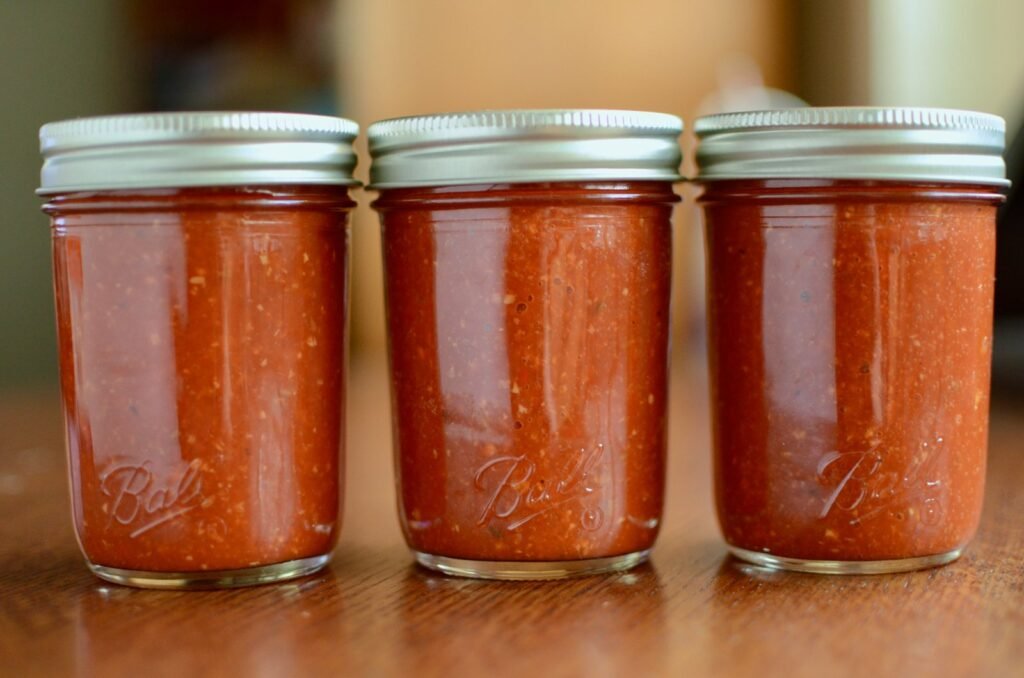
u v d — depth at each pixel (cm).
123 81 112
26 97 112
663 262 47
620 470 46
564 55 116
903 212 46
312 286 46
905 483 46
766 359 47
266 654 41
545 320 45
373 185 46
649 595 45
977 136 46
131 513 46
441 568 47
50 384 112
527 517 46
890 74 122
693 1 120
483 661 40
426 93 112
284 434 46
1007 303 81
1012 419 75
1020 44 115
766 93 110
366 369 105
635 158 45
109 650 41
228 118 44
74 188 45
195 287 45
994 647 41
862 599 45
